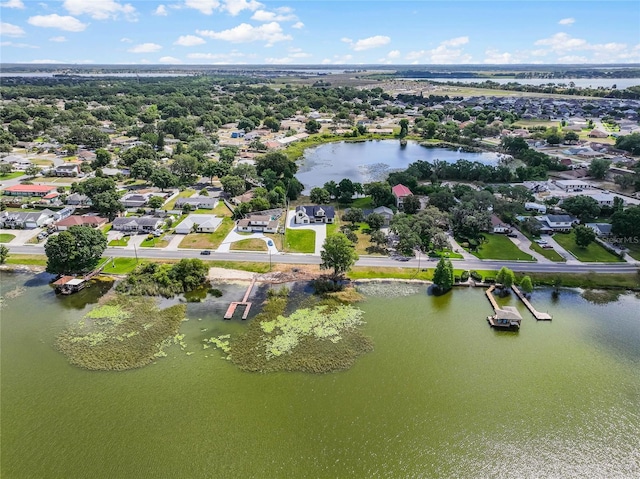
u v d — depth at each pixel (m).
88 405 61.25
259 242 116.06
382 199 142.88
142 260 104.94
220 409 60.56
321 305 87.12
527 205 139.88
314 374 67.81
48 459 53.12
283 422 58.53
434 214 124.38
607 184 170.00
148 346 74.12
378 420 59.06
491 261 105.88
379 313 84.94
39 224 124.12
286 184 157.25
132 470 51.72
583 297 91.81
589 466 53.34
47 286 94.00
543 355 73.12
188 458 53.25
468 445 55.62
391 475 51.44
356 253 106.44
